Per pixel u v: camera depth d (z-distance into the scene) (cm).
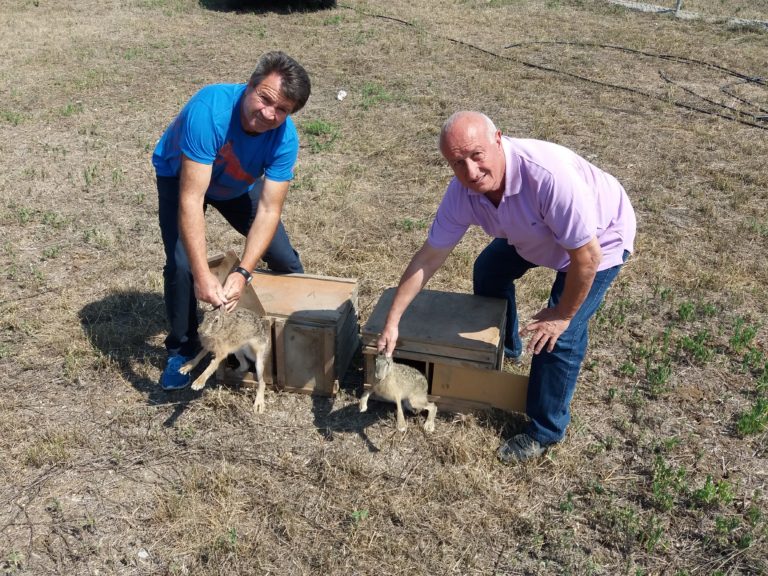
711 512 361
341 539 346
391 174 790
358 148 856
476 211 343
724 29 1527
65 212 687
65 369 461
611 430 420
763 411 423
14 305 529
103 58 1249
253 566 331
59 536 345
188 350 441
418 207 713
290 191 736
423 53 1312
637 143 893
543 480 382
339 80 1143
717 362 481
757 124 969
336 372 432
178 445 403
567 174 308
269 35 1432
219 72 1176
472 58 1288
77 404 434
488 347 391
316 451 400
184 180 362
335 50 1325
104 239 626
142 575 327
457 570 331
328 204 704
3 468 384
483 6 1739
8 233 642
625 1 1773
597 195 347
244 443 405
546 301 556
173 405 433
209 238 637
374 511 361
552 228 317
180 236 374
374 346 402
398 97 1052
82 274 579
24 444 401
